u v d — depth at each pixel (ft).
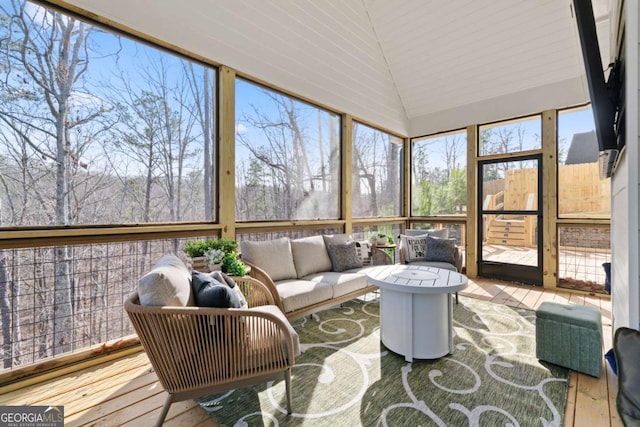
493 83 14.53
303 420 5.32
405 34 13.88
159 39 8.23
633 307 4.21
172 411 5.58
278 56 11.18
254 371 5.31
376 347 8.14
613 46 6.73
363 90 15.01
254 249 9.75
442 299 7.59
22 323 6.42
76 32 7.09
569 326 6.88
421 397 5.95
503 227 15.15
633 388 3.30
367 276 8.36
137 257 8.09
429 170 17.97
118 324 7.74
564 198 13.46
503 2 11.59
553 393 6.06
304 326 9.62
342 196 14.46
